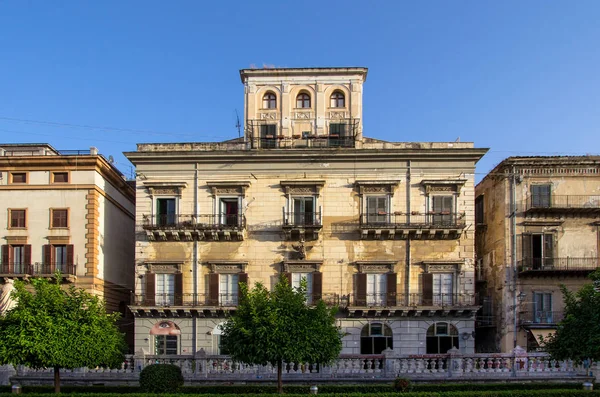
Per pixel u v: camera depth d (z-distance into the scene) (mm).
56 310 32719
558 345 33938
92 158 51219
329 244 50594
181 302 50281
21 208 51531
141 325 50531
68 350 31766
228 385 35875
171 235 50969
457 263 49781
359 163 51188
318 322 33250
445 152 50469
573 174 51625
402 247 50375
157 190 51938
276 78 54281
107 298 53531
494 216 54094
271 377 38312
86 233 51000
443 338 49438
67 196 51500
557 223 51188
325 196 51062
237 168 51750
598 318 31953
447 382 37250
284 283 34625
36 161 51531
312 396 30672
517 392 31031
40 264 50500
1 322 32781
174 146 52656
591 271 49656
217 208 51344
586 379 37438
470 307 48688
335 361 37469
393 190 50719
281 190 51312
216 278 50531
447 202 50594
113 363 35156
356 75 53906
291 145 53219
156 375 33469
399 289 49906
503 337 50781
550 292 50656
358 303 49531
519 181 51719
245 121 54094
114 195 56188
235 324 33406
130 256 60469
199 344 49938
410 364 38500
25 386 35938
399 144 52062
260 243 50906
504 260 51281
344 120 53562
